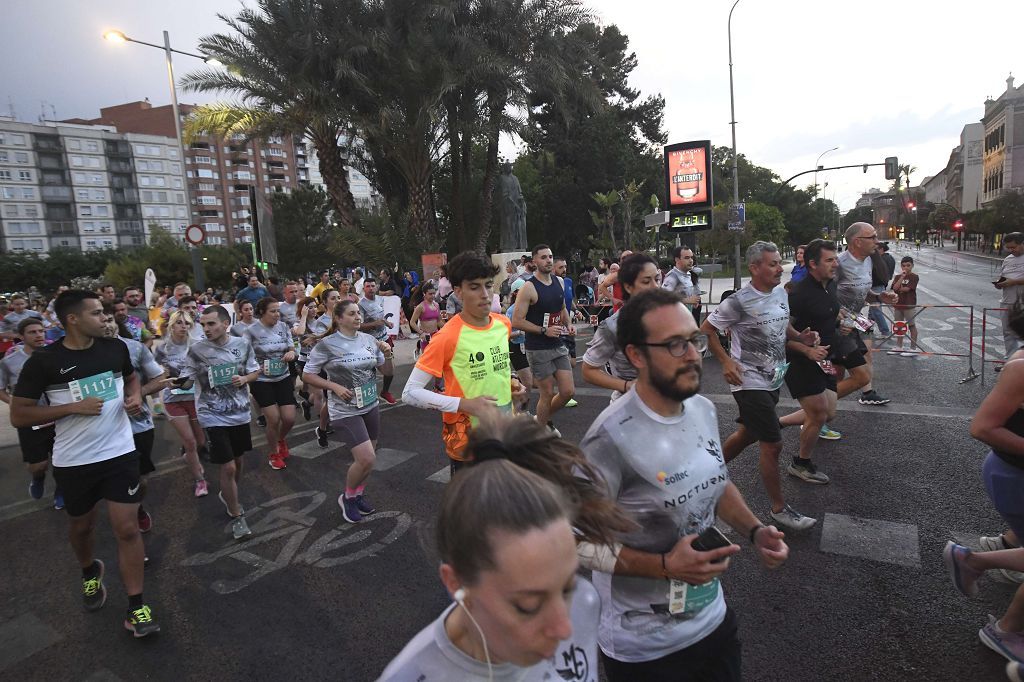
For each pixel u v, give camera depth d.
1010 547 3.46
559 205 35.34
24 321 5.64
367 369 4.77
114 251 71.31
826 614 3.21
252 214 17.77
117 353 3.70
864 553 3.78
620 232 34.97
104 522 5.26
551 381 5.92
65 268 66.62
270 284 15.10
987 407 2.71
